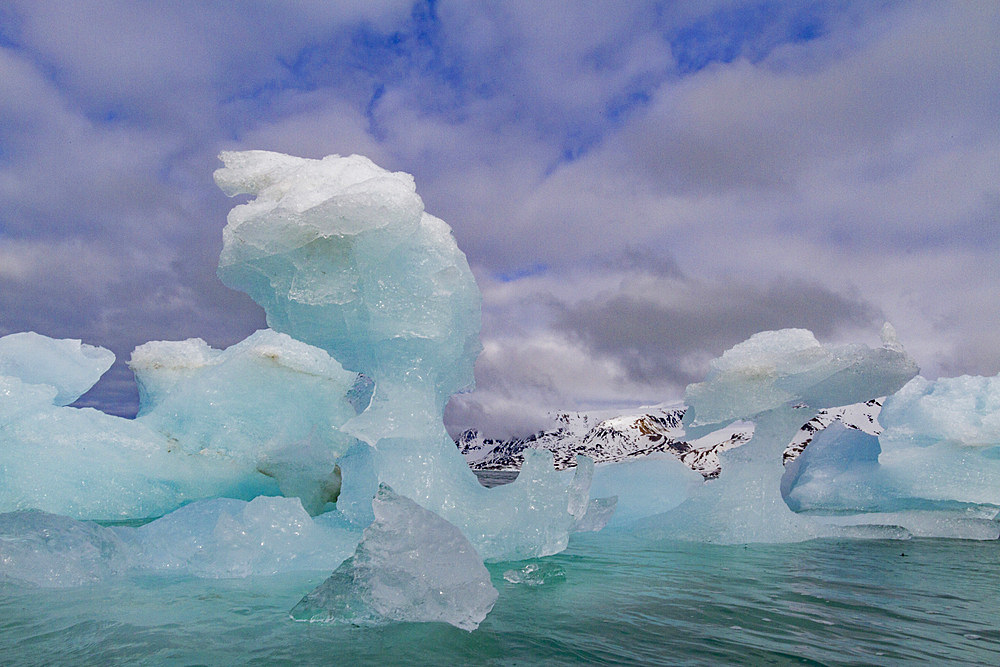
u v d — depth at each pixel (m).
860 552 6.35
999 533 7.74
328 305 5.45
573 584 4.55
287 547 4.97
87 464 7.27
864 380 7.00
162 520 5.61
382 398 5.47
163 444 7.73
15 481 6.89
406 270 5.50
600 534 7.89
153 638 3.05
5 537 4.51
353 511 5.96
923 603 4.02
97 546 4.73
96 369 8.59
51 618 3.44
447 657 2.78
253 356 7.87
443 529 3.79
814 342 7.46
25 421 7.15
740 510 7.36
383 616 3.38
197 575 4.68
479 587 3.50
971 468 9.35
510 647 2.94
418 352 5.52
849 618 3.61
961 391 10.38
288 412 8.21
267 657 2.77
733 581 4.73
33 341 8.20
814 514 9.66
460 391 6.49
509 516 5.43
